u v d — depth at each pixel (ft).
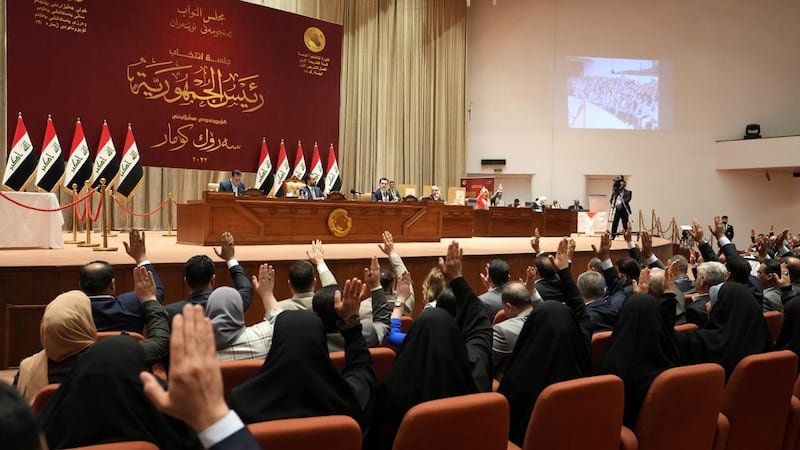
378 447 7.59
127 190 29.37
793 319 11.98
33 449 2.93
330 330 9.47
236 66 38.91
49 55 32.45
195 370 3.61
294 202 26.71
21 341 16.30
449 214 37.86
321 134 42.45
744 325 11.04
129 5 34.86
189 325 3.76
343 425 6.06
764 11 65.87
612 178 65.67
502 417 7.05
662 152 65.16
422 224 31.24
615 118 64.64
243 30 39.14
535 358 8.60
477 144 63.21
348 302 7.79
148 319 9.21
